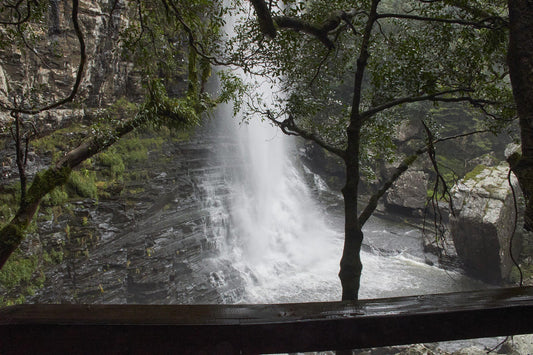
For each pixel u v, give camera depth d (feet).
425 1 20.35
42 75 40.86
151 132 58.70
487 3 22.48
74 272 41.27
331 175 97.96
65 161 21.79
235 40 23.88
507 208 55.83
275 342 4.31
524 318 4.59
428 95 20.45
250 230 67.21
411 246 69.72
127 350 4.21
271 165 84.02
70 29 43.57
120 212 46.60
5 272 34.73
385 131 25.91
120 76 52.95
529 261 59.98
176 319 4.26
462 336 4.56
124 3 49.32
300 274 61.46
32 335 4.18
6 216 36.52
